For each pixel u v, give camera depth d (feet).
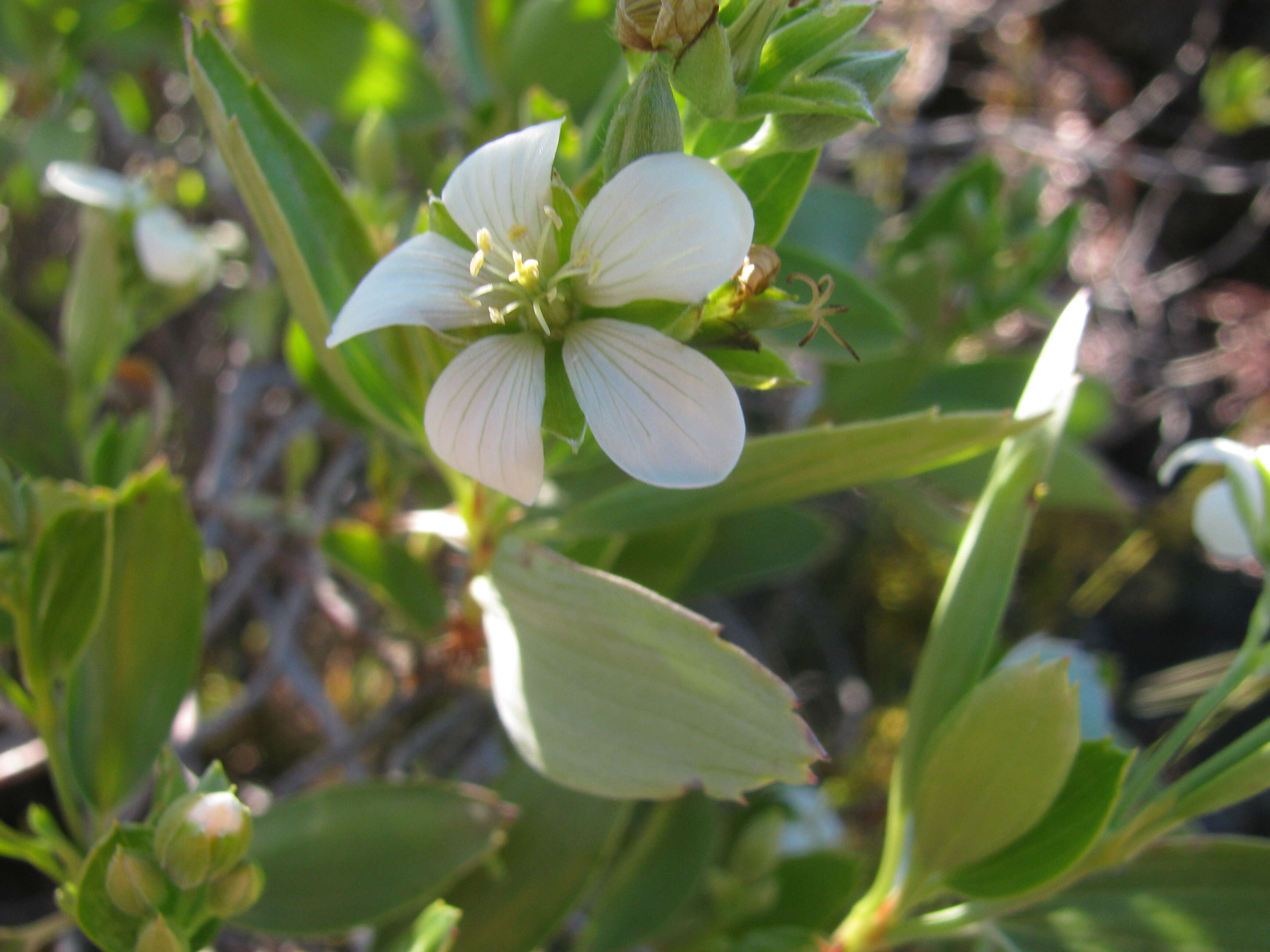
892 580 0.77
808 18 0.21
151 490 0.29
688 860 0.38
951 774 0.26
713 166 0.20
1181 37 0.96
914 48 0.82
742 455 0.26
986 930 0.28
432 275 0.22
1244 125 0.82
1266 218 0.90
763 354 0.23
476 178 0.22
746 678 0.23
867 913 0.29
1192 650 0.80
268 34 0.44
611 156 0.21
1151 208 0.91
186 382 0.66
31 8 0.50
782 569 0.43
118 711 0.30
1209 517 0.31
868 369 0.49
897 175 0.82
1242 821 0.74
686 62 0.20
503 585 0.26
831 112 0.20
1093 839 0.25
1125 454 0.90
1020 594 0.78
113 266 0.39
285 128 0.27
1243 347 0.84
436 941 0.26
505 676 0.26
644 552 0.38
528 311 0.22
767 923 0.40
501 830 0.31
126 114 0.66
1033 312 0.52
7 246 0.66
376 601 0.63
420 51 0.48
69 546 0.27
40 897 0.62
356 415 0.40
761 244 0.25
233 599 0.49
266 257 0.56
